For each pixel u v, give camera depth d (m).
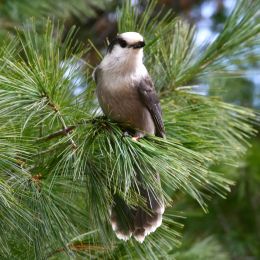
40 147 6.35
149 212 6.29
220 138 7.61
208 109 7.49
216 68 7.85
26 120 5.82
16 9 10.23
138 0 7.79
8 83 5.99
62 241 6.10
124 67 7.28
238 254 12.20
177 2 14.99
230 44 7.75
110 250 6.50
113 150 5.95
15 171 5.93
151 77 7.79
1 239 5.95
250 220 12.34
